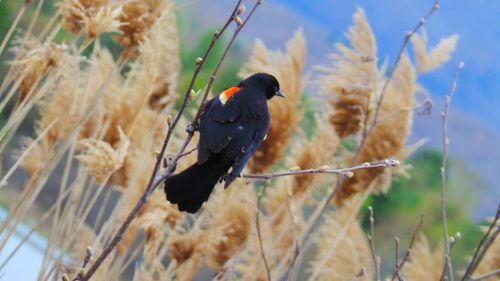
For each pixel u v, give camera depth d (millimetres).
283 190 12172
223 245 11445
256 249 11242
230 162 6652
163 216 9742
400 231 22109
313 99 12570
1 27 17938
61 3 9602
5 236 9406
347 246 11523
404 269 11125
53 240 9562
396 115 12188
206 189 6340
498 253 10359
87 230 10672
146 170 10328
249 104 7305
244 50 25219
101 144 8156
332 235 11914
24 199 9570
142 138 11570
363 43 12172
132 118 11109
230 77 23484
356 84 12078
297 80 12156
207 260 11578
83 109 10672
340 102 12219
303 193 12375
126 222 5926
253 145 7102
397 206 22172
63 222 9820
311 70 12469
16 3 18406
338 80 12180
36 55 8812
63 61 9047
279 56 12305
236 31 5848
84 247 10422
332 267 11539
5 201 15594
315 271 11211
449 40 12422
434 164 24531
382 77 12312
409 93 12273
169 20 11859
